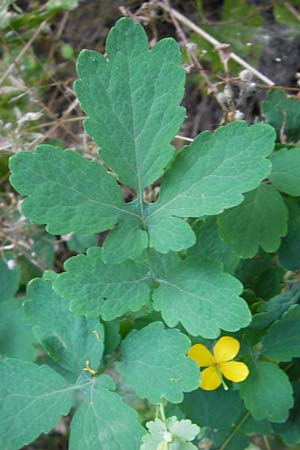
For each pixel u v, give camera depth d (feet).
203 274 0.85
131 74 0.82
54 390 0.89
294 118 1.07
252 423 1.00
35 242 1.32
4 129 1.28
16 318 1.11
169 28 1.45
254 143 0.81
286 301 0.96
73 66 1.50
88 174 0.82
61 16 1.50
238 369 0.91
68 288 0.84
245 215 0.95
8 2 1.40
